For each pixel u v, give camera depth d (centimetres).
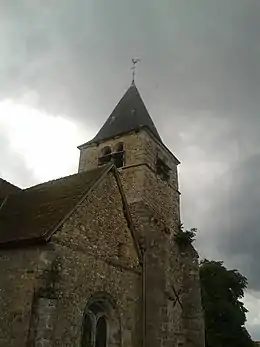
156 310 1697
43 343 1069
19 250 1248
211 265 3628
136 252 1767
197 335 1991
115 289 1512
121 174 2359
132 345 1527
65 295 1231
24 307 1139
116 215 1672
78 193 1495
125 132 2562
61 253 1265
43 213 1412
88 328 1377
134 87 3123
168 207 2475
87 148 2695
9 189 1906
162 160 2625
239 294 3619
